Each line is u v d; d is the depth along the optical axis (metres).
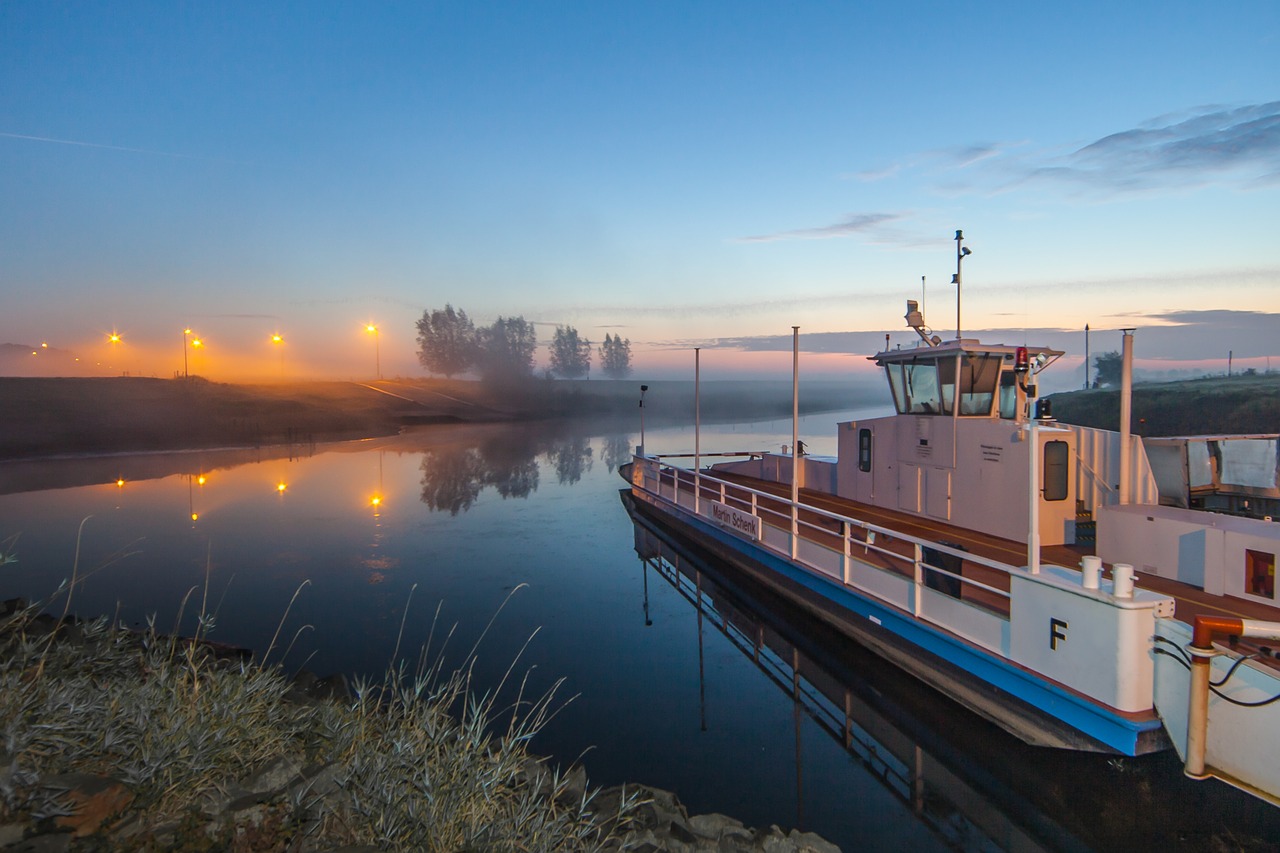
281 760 4.96
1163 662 6.56
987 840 7.32
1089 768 7.70
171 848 3.75
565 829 5.43
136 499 29.22
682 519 20.84
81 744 4.39
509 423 88.50
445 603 15.52
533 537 22.50
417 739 5.58
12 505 27.84
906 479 15.49
